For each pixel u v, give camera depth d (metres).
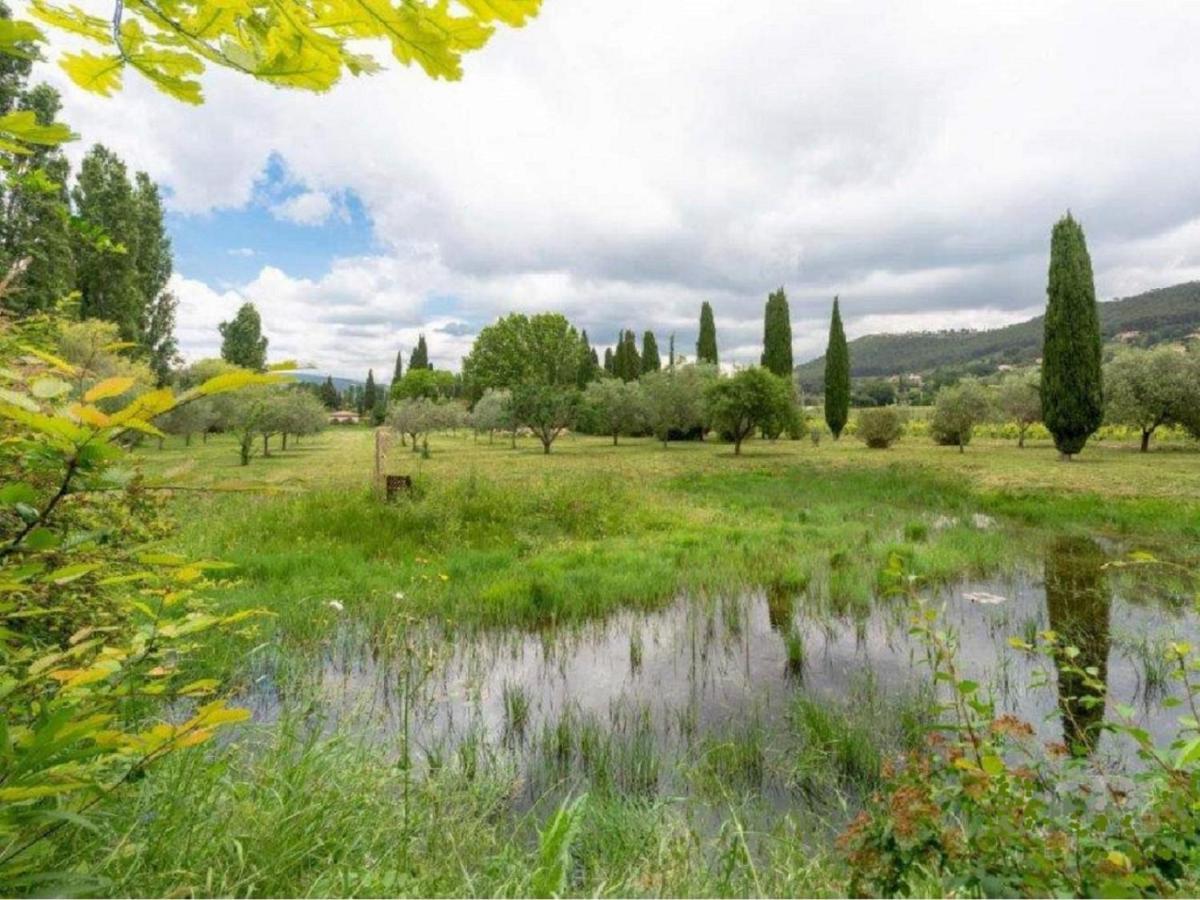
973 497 15.73
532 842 3.11
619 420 37.75
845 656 5.94
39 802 0.99
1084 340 22.28
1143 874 1.60
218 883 1.71
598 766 3.87
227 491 0.73
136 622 1.46
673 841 2.90
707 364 38.06
